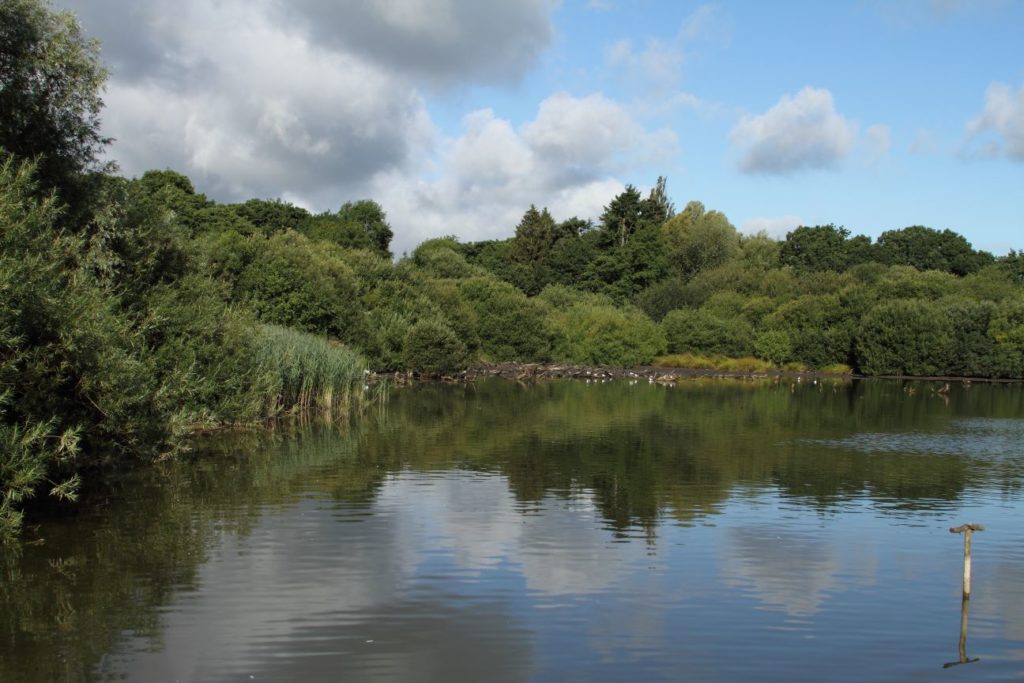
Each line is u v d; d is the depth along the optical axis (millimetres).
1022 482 21391
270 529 15469
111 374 16016
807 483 20938
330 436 27984
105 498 17875
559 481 20656
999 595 12438
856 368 76875
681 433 30594
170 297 23547
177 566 13148
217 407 26047
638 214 114188
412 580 12703
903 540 15516
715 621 11203
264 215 92062
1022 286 87000
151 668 9406
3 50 18953
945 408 43281
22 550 13898
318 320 48594
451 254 89938
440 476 21031
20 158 18797
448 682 9203
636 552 14438
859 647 10398
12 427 14422
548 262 108812
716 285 94000
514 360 71000
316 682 9148
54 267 15727
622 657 9984
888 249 121062
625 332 75188
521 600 11891
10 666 9391
